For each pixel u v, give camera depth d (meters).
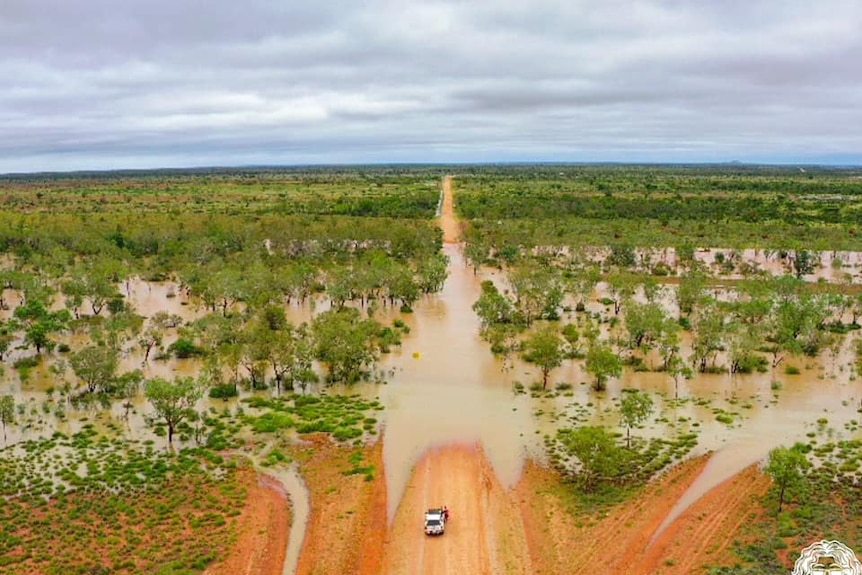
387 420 92.56
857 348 111.62
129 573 58.28
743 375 107.94
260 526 66.69
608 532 64.56
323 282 175.00
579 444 72.56
